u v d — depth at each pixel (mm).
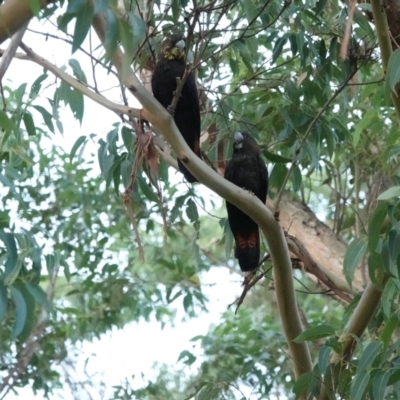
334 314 12516
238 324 11453
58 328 10789
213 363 10867
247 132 8250
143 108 5699
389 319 5750
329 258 9469
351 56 7461
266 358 10633
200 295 11234
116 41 4215
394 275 5465
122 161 7457
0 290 5371
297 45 7547
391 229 5535
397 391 5586
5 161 7758
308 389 6113
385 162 7695
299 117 8203
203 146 8961
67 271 7555
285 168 8414
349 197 10039
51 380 10219
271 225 6023
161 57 7332
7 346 10141
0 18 4641
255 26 7785
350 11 4590
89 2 4094
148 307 11477
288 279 6309
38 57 5895
